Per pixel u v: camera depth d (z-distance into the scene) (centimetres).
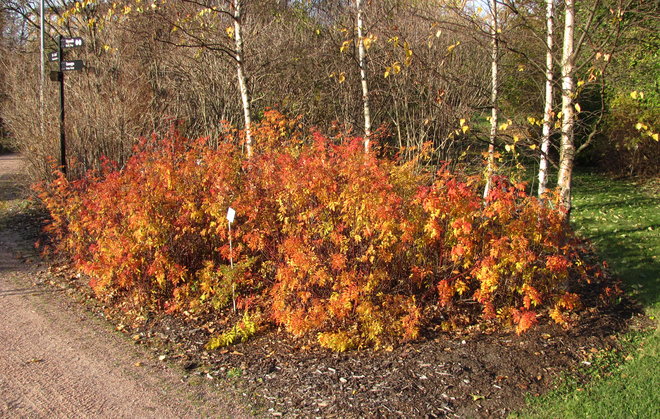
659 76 1071
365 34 906
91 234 719
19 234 957
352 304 548
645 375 455
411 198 573
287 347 534
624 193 1243
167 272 642
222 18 1233
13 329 578
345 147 613
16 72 1313
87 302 666
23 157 1180
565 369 470
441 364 475
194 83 1259
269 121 890
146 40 1220
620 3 562
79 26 1432
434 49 992
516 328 522
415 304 554
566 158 616
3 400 432
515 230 532
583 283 685
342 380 459
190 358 519
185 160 675
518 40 815
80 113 1102
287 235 598
